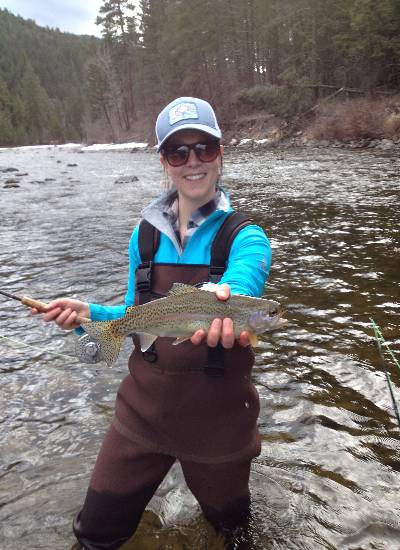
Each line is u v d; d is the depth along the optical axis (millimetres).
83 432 4523
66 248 11281
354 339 6000
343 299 7289
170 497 3641
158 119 2881
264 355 5742
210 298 2430
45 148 90500
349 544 3172
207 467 2797
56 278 9086
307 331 6285
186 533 3301
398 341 5887
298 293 7648
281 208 14523
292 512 3432
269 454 4047
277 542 3191
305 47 49562
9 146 111062
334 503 3510
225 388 2689
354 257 9375
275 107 48062
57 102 150750
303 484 3699
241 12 62969
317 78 48531
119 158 45469
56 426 4621
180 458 2822
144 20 73938
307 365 5461
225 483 2842
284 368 5426
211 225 2775
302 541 3197
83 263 9992
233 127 56188
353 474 3795
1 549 3229
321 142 36750
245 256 2639
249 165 27406
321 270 8711
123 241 11703
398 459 3941
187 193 2781
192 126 2654
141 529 3352
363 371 5262
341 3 45625
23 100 133500
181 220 2896
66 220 14523
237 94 59250
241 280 2545
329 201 15078
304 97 44500
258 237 2703
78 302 2936
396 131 32094
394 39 38062
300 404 4734
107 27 89750
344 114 37562
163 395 2717
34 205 17469
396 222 11891
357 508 3459
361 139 34531
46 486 3824
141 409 2791
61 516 3510
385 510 3432
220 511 2973
